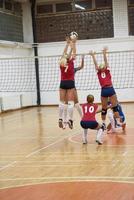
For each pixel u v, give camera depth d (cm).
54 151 838
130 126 1153
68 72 961
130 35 1900
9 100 1833
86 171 647
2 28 1811
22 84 1941
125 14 1892
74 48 955
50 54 1978
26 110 1850
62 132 1099
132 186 542
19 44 1892
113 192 515
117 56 1902
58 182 583
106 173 626
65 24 1972
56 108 1883
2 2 1825
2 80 1805
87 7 1950
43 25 2005
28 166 710
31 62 2003
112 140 938
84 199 491
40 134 1081
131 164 685
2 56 1791
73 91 972
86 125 888
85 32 1948
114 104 1024
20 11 1991
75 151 828
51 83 1994
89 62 1934
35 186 566
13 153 836
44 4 2006
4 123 1377
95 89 1936
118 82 1908
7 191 545
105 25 1922
